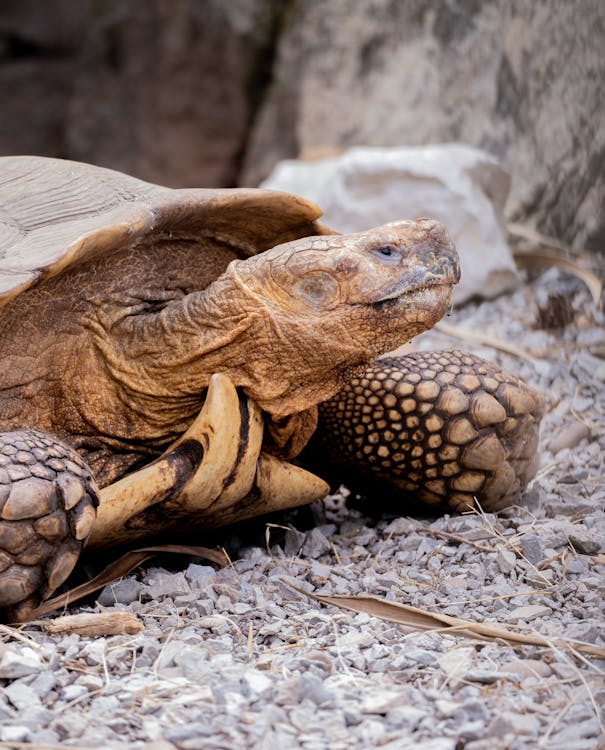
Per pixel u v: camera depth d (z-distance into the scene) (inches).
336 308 140.3
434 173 278.5
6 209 147.6
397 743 97.5
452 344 251.0
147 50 539.2
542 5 307.6
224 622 126.9
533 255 286.4
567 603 132.6
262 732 99.6
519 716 102.7
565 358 240.7
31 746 97.8
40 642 121.6
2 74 681.0
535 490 175.8
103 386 146.3
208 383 142.1
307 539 157.8
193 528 149.1
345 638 123.0
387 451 162.6
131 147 548.7
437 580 141.8
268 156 487.2
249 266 142.9
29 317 139.8
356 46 436.1
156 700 107.3
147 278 152.4
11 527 120.1
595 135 281.4
